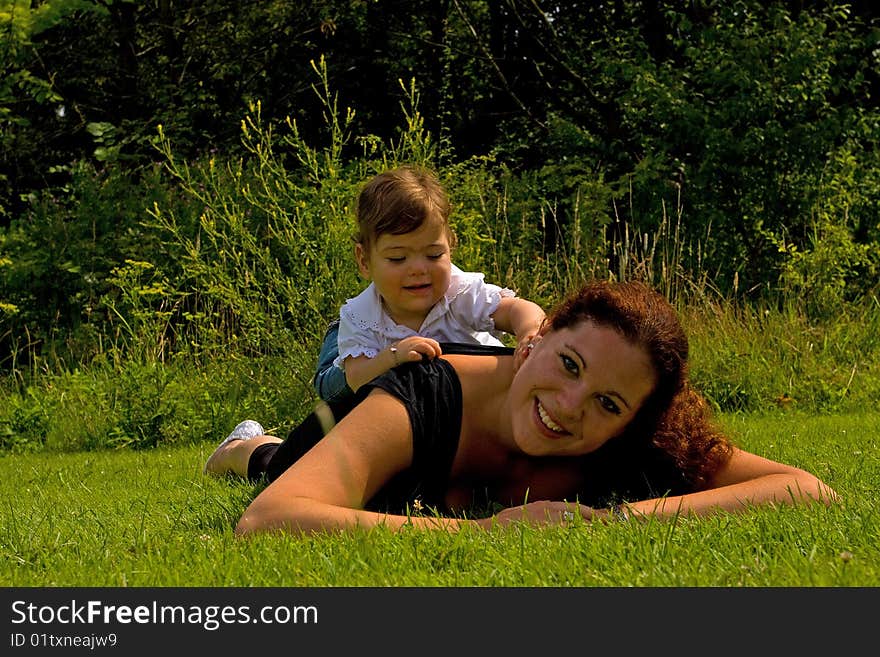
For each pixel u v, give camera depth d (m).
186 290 10.81
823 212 11.55
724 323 9.29
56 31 15.21
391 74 17.25
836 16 13.47
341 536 2.86
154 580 2.62
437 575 2.55
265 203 10.44
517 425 3.19
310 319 7.70
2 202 14.97
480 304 4.43
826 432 6.38
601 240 11.01
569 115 15.31
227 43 15.77
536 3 15.44
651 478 3.55
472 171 11.16
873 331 9.56
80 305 11.34
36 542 3.19
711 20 12.87
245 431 5.21
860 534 2.80
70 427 8.05
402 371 3.35
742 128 12.15
